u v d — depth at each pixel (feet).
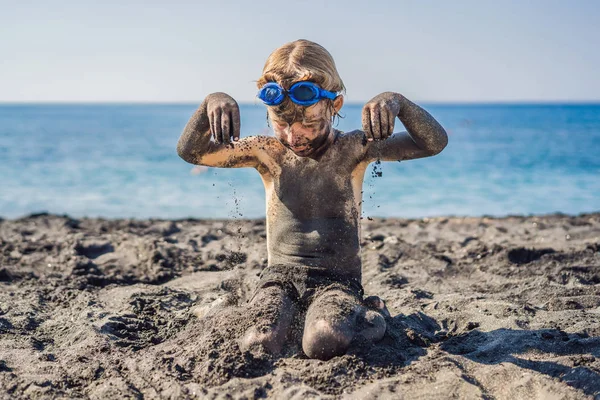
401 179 60.03
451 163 75.61
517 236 23.21
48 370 10.93
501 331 12.07
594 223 26.12
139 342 12.43
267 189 12.23
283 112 10.96
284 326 10.76
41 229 25.98
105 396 9.70
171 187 54.29
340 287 11.34
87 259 19.72
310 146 11.39
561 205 44.39
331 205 11.72
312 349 10.29
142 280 17.80
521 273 17.48
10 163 77.51
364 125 10.51
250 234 23.52
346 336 10.31
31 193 51.08
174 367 10.48
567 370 10.01
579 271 17.43
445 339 12.25
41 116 443.32
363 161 11.80
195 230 24.75
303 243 11.74
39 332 13.38
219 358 10.30
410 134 11.30
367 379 9.81
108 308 14.75
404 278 17.48
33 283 17.35
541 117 320.91
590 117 315.99
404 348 11.16
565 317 13.12
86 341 12.29
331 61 11.48
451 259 19.40
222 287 16.21
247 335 10.57
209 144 11.78
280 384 9.48
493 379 9.73
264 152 12.00
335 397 9.22
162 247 20.75
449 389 9.36
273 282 11.62
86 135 163.02
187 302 15.38
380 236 22.97
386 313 12.00
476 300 14.75
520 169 68.08
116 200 47.32
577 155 85.35
